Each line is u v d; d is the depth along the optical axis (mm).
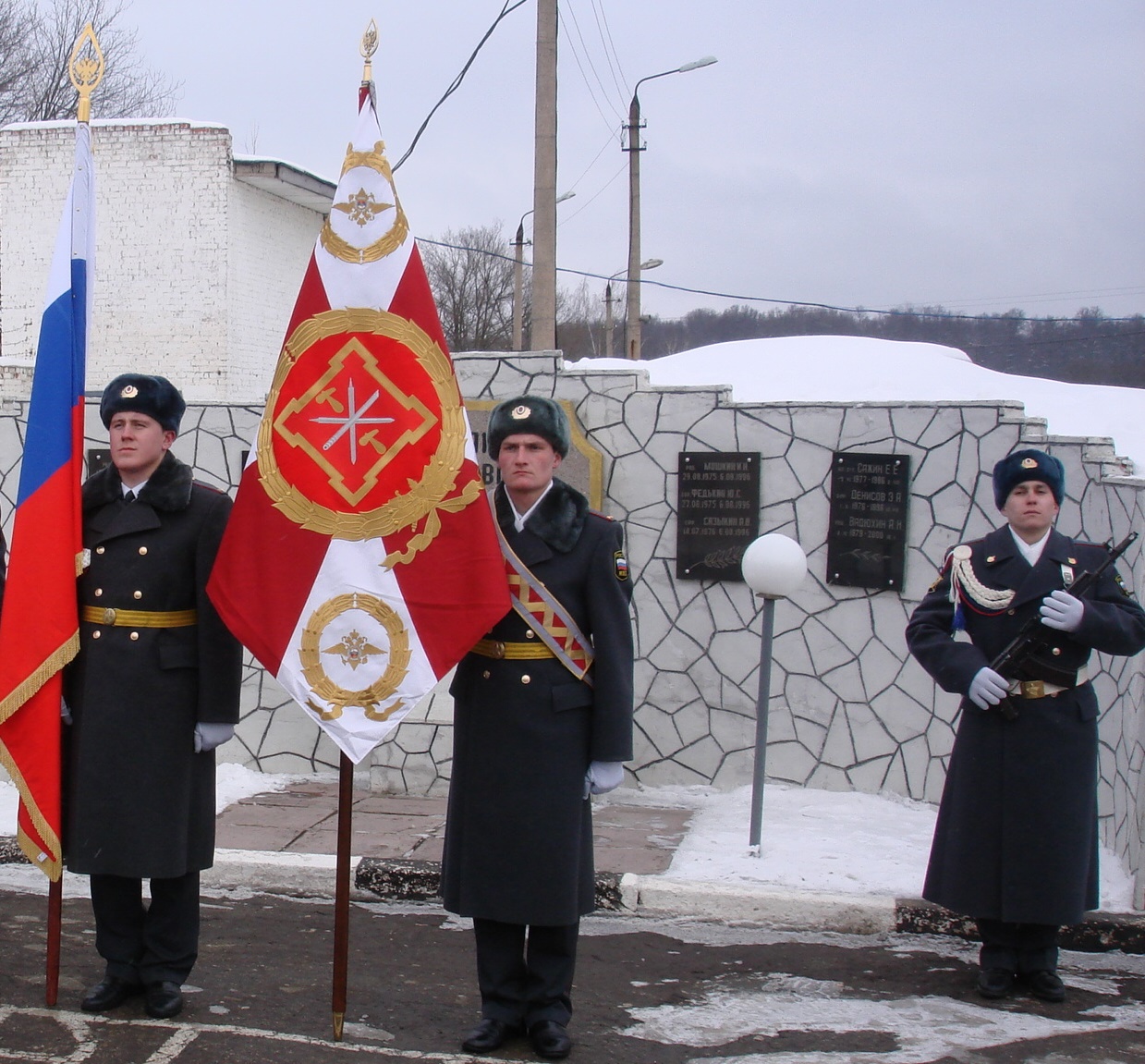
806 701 6953
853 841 6125
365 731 3914
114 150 14141
